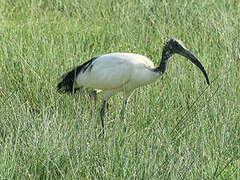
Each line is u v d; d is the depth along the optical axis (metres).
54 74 12.19
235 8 16.75
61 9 17.16
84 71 11.12
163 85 12.20
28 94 11.90
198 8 16.08
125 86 10.94
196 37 14.45
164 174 8.46
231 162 9.41
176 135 10.20
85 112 10.81
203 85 11.80
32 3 16.86
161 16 16.08
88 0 17.11
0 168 8.37
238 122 10.48
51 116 10.38
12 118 10.19
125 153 9.01
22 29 14.84
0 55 13.15
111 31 14.91
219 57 13.28
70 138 9.37
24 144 9.28
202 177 8.68
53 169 8.78
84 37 14.33
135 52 13.70
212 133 10.21
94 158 9.06
